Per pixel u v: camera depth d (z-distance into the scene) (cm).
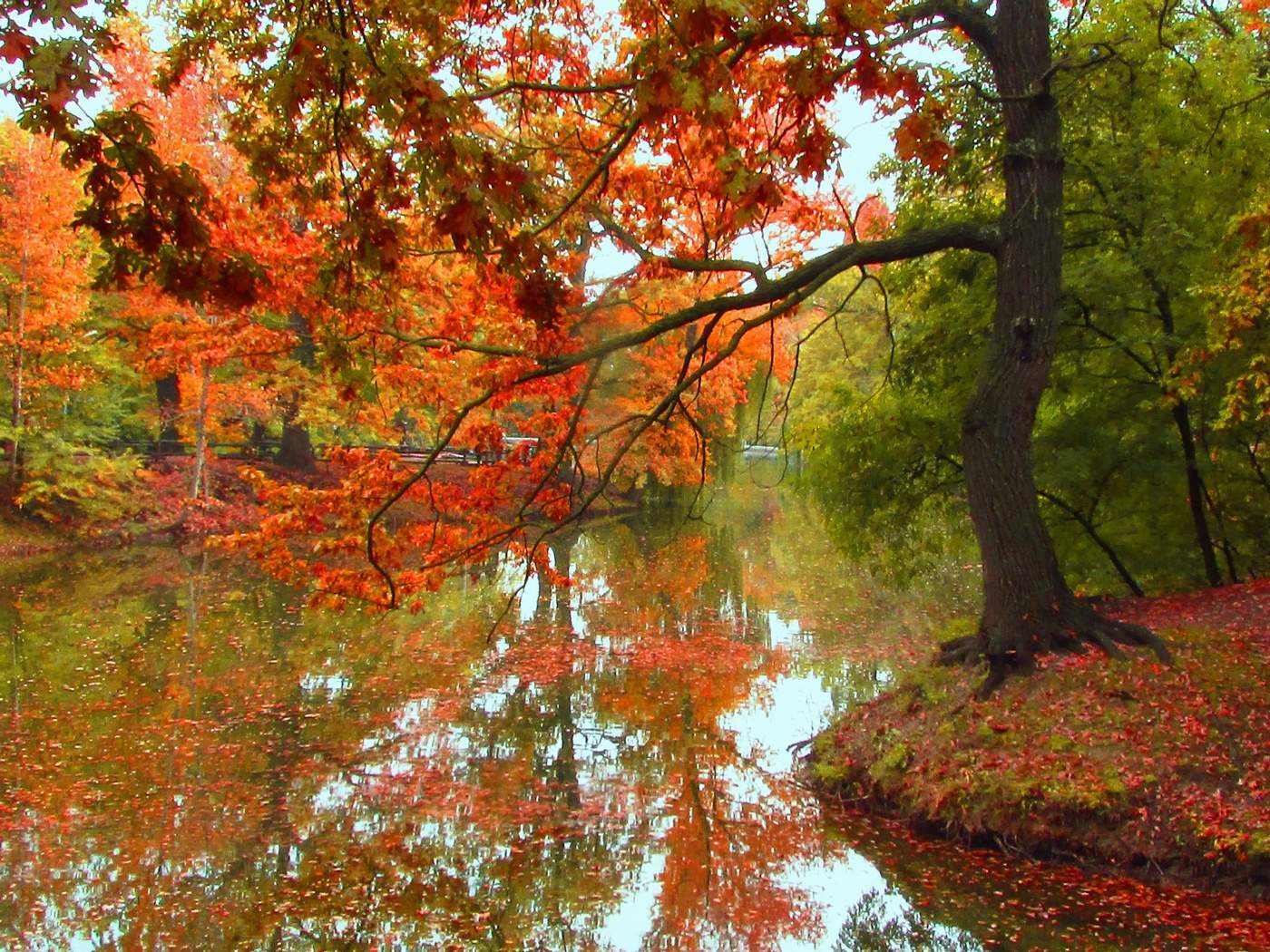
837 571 2319
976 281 1241
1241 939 584
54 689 1260
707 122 463
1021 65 889
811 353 3569
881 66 518
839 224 1031
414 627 1692
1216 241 1146
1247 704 756
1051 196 880
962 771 775
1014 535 885
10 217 2278
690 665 1412
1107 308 1151
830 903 692
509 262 453
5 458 2580
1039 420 1353
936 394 1313
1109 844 689
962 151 1168
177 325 1515
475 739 1080
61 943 635
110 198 399
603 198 934
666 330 708
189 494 2809
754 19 486
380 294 852
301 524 900
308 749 1038
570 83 916
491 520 916
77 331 2552
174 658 1437
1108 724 768
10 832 808
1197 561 1377
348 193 482
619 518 3634
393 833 820
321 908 687
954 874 701
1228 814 666
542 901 702
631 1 672
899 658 1411
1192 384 1027
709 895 709
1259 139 1187
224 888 719
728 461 3284
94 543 2520
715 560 2564
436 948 641
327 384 2520
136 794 898
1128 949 592
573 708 1202
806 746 998
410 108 404
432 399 1014
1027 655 863
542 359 707
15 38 333
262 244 882
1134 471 1226
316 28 422
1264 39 1198
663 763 1002
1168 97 1208
